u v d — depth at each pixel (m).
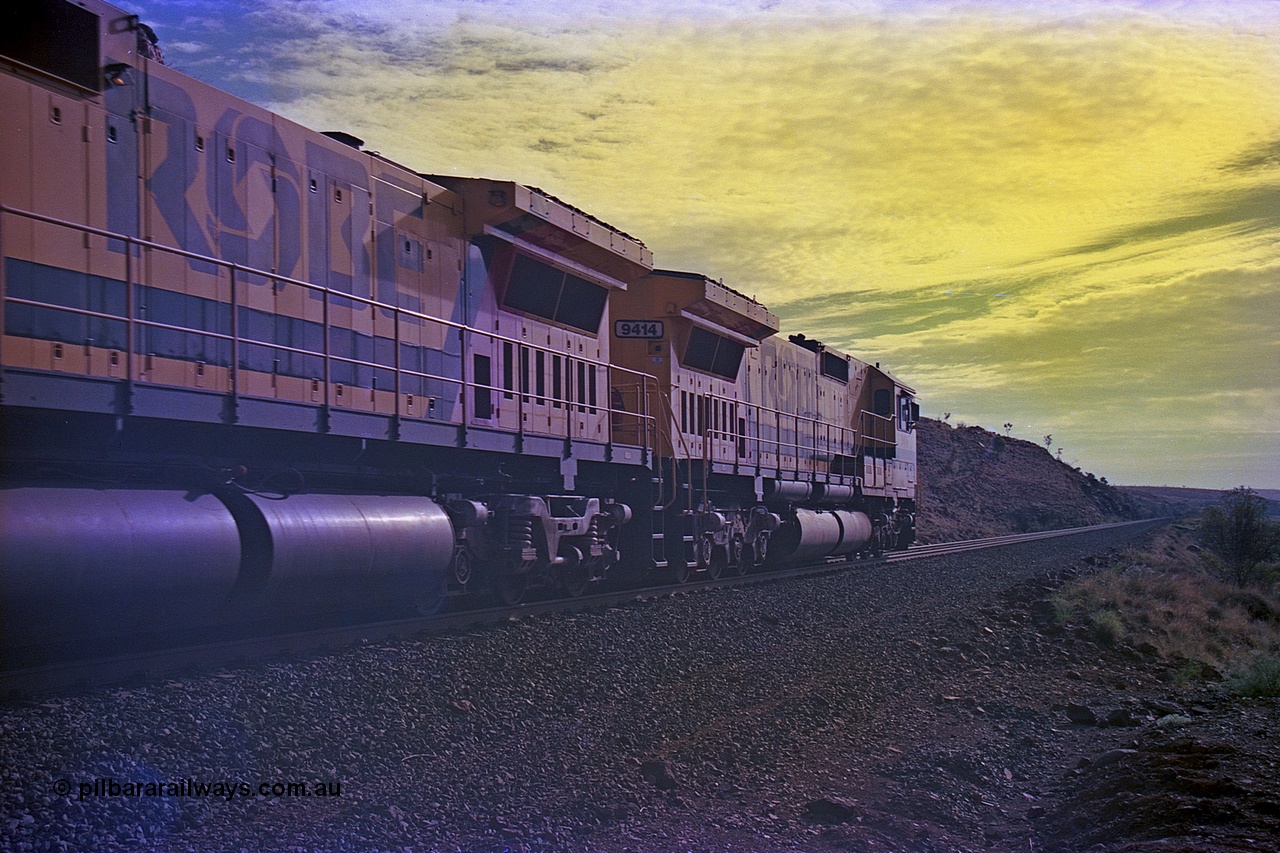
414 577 12.16
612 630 13.01
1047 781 8.72
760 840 6.73
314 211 12.18
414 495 12.91
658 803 7.30
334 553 10.62
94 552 8.13
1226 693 12.92
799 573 24.41
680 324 21.23
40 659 9.46
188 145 10.61
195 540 9.02
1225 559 34.19
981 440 123.94
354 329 12.60
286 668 9.05
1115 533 65.31
